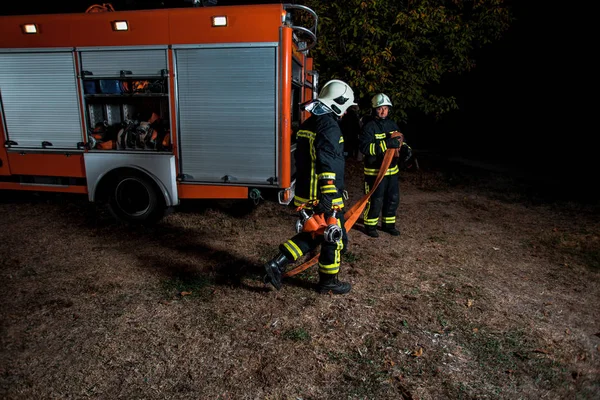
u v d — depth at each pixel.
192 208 5.83
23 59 4.83
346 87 3.11
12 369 2.46
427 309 3.28
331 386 2.38
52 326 2.91
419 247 4.69
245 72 4.41
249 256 4.20
